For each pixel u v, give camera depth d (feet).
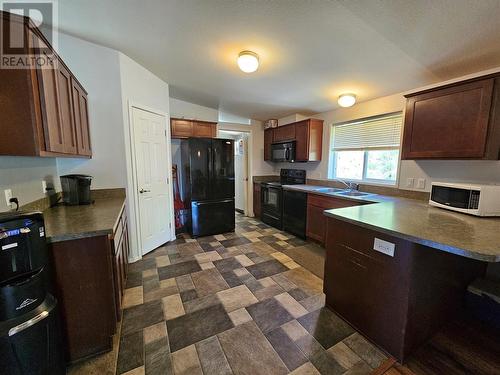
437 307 4.99
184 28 6.02
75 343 4.32
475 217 5.35
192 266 8.46
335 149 12.30
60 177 6.86
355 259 5.21
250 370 4.21
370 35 5.54
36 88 3.84
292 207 12.19
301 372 4.18
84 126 6.91
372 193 10.05
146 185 9.37
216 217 12.26
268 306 6.10
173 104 12.80
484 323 5.48
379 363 4.39
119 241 5.80
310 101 11.15
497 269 6.39
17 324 3.00
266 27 5.64
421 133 7.09
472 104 5.89
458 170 7.34
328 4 4.66
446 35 5.21
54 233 4.07
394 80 8.01
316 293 6.73
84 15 5.70
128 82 8.19
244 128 15.85
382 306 4.63
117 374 4.11
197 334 5.08
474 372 4.23
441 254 4.67
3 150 3.63
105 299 4.49
